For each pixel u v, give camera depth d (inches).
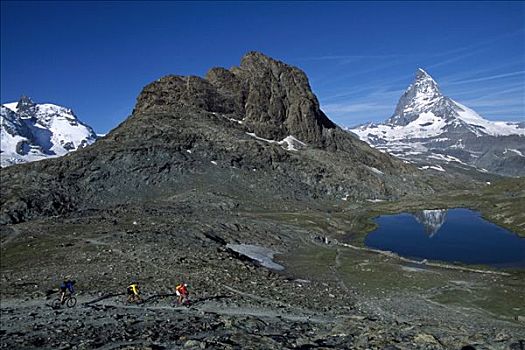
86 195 6003.9
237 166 7396.7
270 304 1905.8
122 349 985.5
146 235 3282.5
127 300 1825.8
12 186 5802.2
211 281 2230.6
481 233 4584.2
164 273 2326.5
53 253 2874.0
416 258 3373.5
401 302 2169.0
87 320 1493.6
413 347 1088.2
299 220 5098.4
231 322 1374.3
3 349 1063.0
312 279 2650.1
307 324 1499.8
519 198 6451.8
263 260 3189.0
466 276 2723.9
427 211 6609.3
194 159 7219.5
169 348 1016.9
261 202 6318.9
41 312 1657.2
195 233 3535.9
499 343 1206.9
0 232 3821.4
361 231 4847.4
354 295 2290.8
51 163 6491.1
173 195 6210.6
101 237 3260.3
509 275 2743.6
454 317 1929.1
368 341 1125.1
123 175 6510.8
